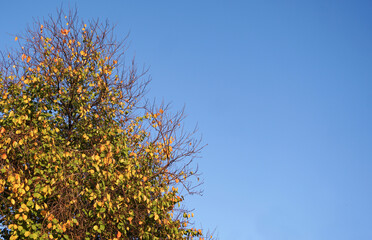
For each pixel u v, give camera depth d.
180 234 13.87
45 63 14.61
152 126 14.51
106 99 15.24
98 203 11.62
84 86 15.27
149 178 14.11
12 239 10.65
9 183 11.54
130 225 13.28
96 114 14.61
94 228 11.68
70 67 14.63
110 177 12.30
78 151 13.18
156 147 14.66
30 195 11.25
